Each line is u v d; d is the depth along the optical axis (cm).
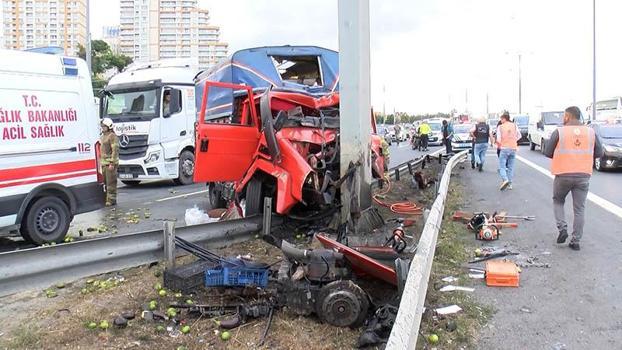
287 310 488
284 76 1121
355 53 797
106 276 600
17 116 755
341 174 817
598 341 441
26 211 777
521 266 651
